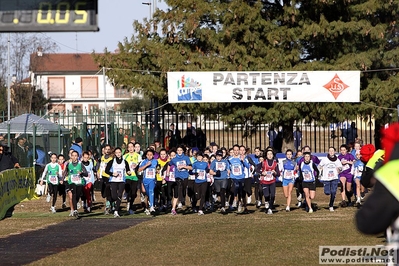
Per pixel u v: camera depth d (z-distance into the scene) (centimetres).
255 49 4434
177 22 4450
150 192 3119
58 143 4306
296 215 2972
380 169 709
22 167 4091
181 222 2739
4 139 4172
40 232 2445
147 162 3125
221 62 4397
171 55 4438
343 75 4206
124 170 3048
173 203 3144
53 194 3244
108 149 3281
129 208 3175
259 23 4409
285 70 4372
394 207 684
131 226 2616
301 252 1847
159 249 1950
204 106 4334
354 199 3728
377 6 4372
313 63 4391
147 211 3130
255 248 1938
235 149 3123
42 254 1905
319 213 3048
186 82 4197
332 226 2469
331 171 3142
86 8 1587
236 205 3450
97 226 2631
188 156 3325
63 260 1770
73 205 3025
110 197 3120
